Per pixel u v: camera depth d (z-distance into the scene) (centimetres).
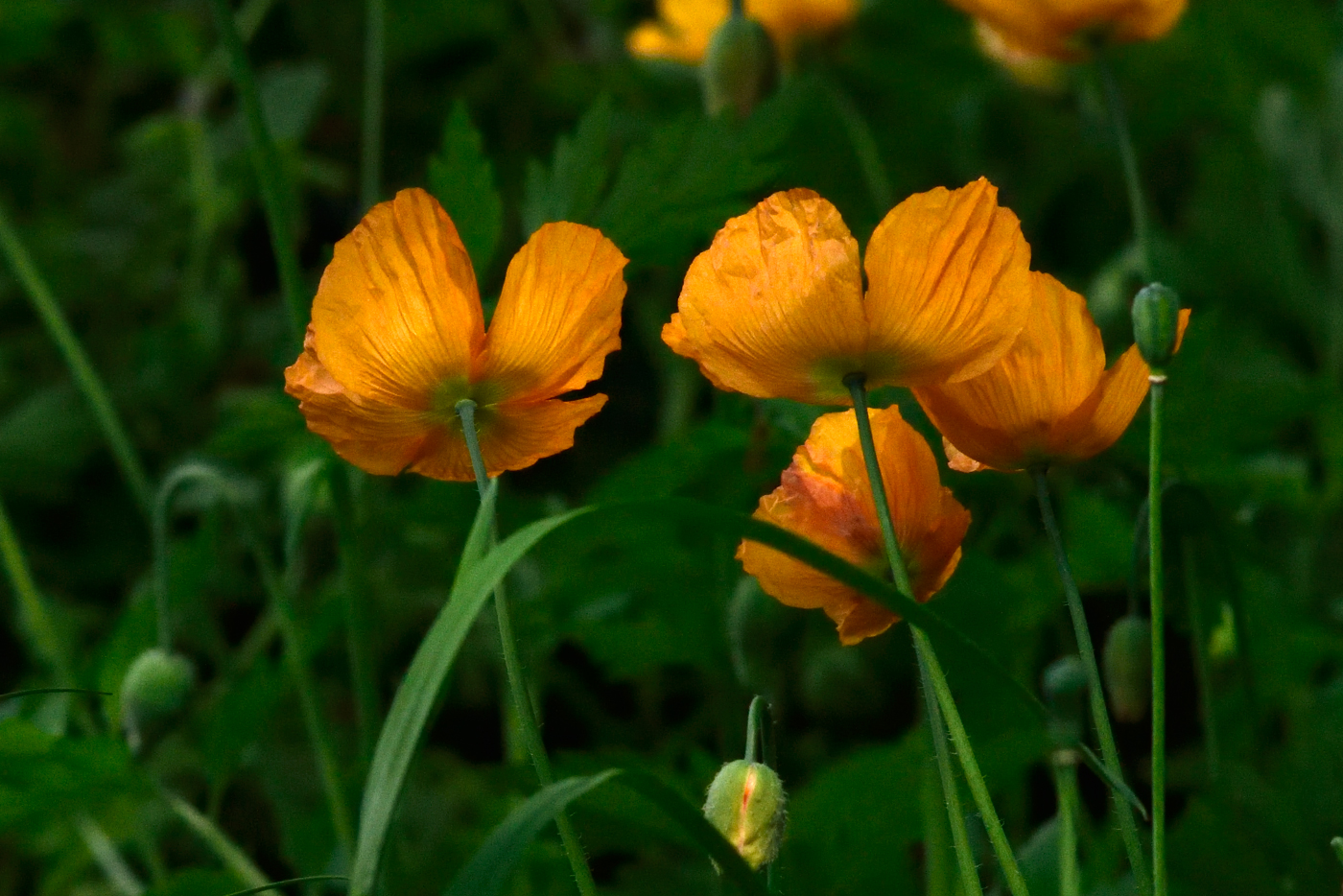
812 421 139
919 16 237
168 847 187
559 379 121
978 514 151
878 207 186
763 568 122
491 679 193
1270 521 191
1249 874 138
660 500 115
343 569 138
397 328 120
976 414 121
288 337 143
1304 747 148
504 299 120
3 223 150
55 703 146
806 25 178
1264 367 209
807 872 138
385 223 120
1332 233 227
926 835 133
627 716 208
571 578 150
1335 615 174
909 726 168
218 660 178
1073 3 139
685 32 177
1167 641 175
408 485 190
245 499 140
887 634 165
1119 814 119
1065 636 148
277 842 187
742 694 154
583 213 140
